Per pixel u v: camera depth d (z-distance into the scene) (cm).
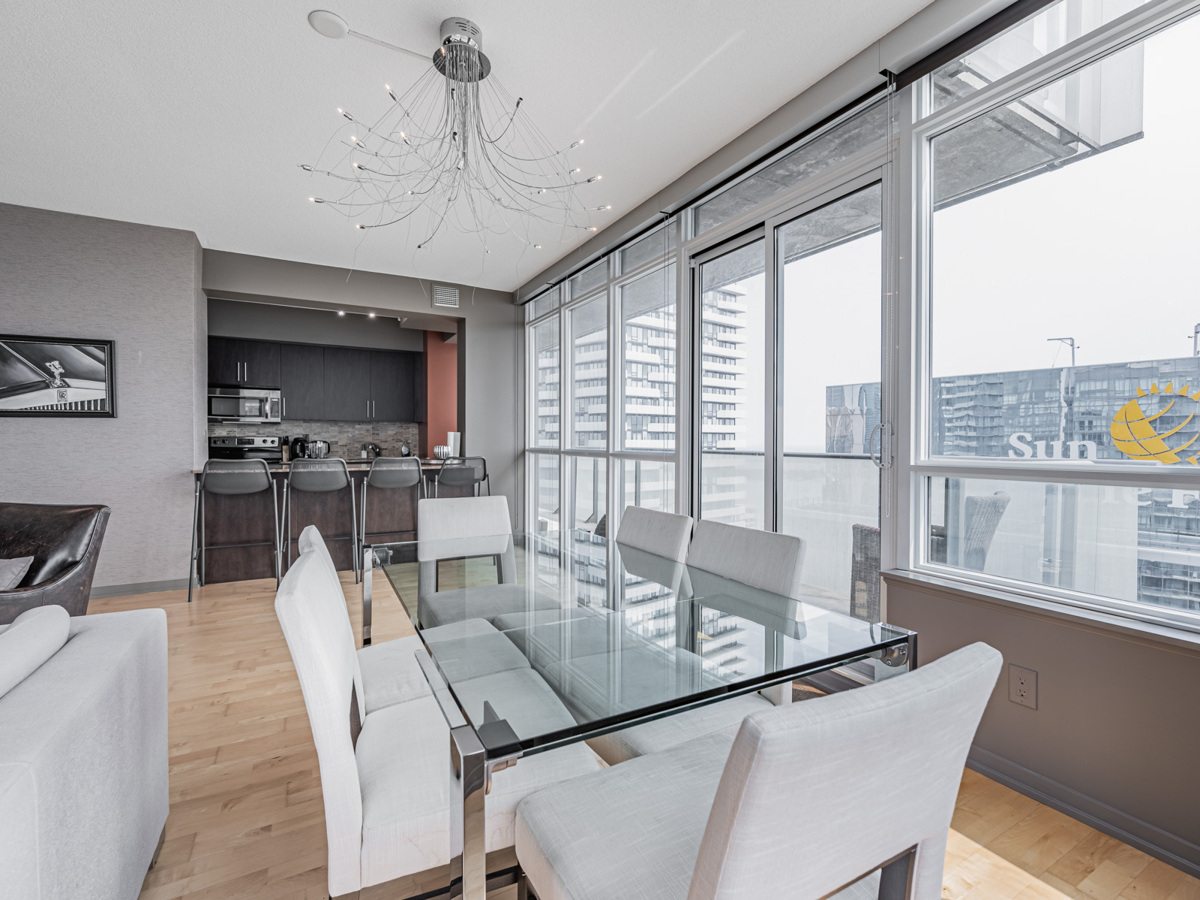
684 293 358
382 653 186
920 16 210
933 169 223
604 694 110
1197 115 155
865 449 253
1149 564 164
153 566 411
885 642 139
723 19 212
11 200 363
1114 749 161
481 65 229
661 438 393
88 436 392
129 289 401
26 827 83
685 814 101
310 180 334
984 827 166
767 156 287
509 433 594
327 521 466
